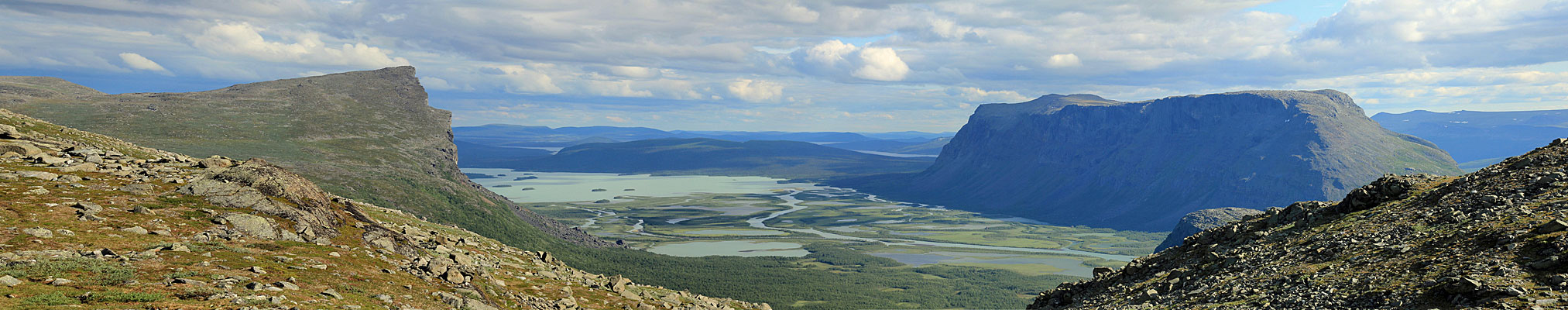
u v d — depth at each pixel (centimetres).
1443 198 5747
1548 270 3875
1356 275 4719
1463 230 4856
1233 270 5784
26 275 4059
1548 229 4338
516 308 5872
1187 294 5622
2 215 5166
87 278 4172
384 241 6881
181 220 5844
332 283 4994
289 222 6406
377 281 5362
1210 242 6938
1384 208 6003
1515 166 5928
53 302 3688
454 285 5844
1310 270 5109
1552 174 5281
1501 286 3762
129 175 7038
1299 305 4531
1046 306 7456
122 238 5184
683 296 9425
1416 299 4034
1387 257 4862
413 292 5294
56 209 5516
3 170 6469
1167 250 7244
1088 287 7325
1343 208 6456
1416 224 5344
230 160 8894
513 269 7794
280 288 4531
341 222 7075
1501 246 4350
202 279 4469
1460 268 4228
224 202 6431
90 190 6234
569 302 6588
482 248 8725
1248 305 4838
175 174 7325
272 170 7262
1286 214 6794
